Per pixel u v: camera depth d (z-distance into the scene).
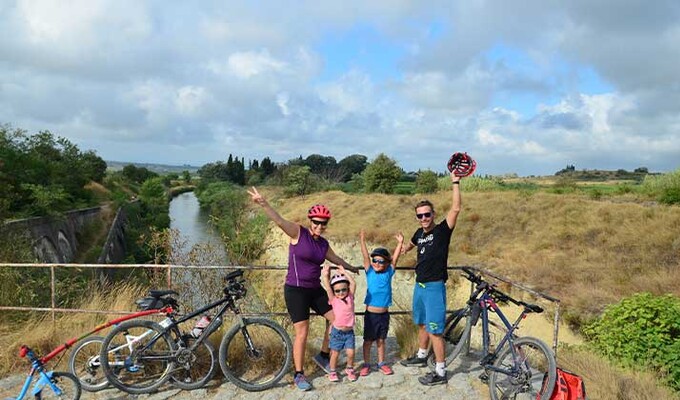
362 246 4.80
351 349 4.43
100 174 56.09
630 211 18.64
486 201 24.53
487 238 20.00
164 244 7.77
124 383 4.31
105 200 44.78
